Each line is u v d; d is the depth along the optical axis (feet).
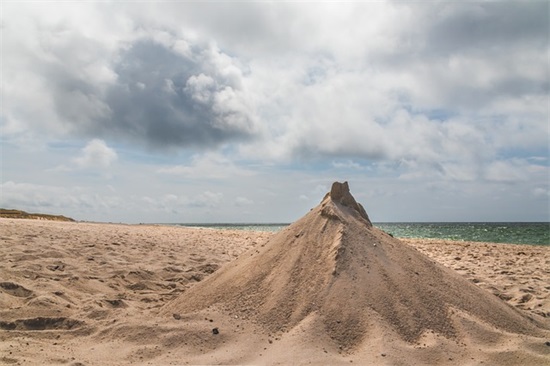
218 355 11.62
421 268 15.56
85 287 20.71
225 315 13.74
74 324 14.67
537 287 24.75
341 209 17.48
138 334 12.92
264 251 16.66
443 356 11.43
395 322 12.77
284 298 13.83
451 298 14.34
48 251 28.71
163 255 34.24
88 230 51.34
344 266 14.38
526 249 49.32
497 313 14.57
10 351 11.77
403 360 11.07
